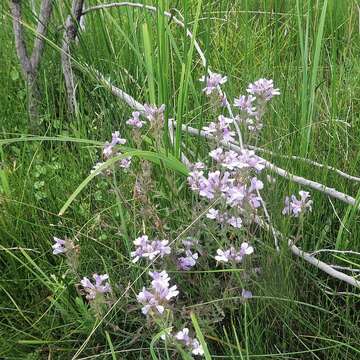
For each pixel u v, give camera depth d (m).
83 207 0.61
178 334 0.40
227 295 0.50
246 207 0.47
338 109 0.73
